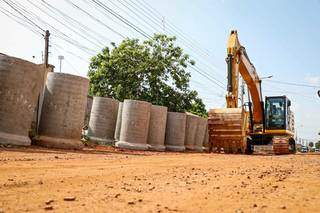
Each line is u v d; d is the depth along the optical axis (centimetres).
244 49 2512
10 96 1491
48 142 1653
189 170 930
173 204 454
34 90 1589
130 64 3684
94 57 3853
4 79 1483
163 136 2612
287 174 863
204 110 4478
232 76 2316
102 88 3741
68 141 1698
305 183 694
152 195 516
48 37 2816
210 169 978
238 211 420
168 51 3706
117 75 3684
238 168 1024
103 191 535
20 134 1528
